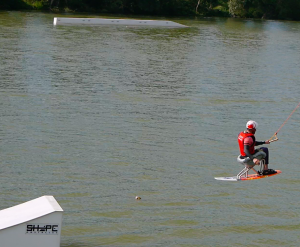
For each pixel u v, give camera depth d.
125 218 14.75
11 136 21.23
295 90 33.81
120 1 95.62
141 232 13.98
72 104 26.97
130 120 24.61
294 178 18.50
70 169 18.19
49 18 73.25
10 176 17.23
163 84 33.41
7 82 30.97
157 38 58.22
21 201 15.47
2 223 11.25
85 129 22.83
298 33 74.94
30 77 32.88
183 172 18.52
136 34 60.62
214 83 34.69
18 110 25.17
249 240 13.88
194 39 59.62
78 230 13.89
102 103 27.56
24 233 11.21
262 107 28.69
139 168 18.66
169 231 14.15
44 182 16.95
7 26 59.22
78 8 92.75
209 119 25.59
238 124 25.00
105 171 18.20
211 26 78.62
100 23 69.31
